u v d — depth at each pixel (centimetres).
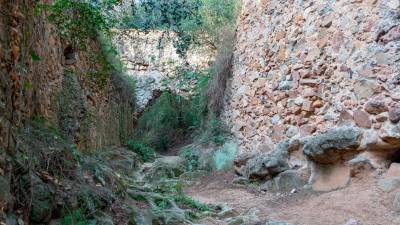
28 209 252
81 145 534
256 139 635
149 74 1170
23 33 302
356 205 356
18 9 282
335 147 427
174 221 360
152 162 837
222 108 820
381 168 397
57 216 277
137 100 1134
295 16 538
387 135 380
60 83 489
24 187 257
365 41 415
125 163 699
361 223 323
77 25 478
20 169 257
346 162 428
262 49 629
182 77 1065
